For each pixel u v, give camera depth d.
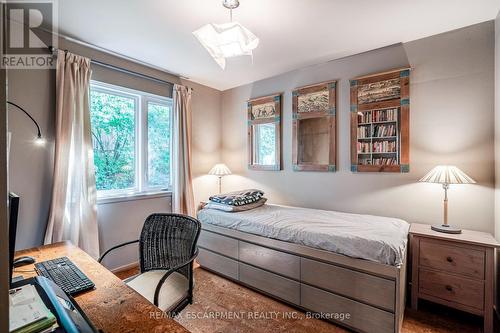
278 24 2.12
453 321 1.91
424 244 1.99
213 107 3.95
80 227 2.37
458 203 2.21
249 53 1.76
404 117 2.43
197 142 3.68
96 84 2.59
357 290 1.77
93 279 1.19
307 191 3.16
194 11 1.92
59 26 2.13
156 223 1.82
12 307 0.80
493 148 2.06
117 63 2.73
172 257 1.73
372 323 1.71
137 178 3.01
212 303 2.17
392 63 2.53
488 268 1.75
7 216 0.42
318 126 3.03
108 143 2.74
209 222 2.79
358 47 2.56
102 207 2.62
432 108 2.32
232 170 3.95
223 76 3.44
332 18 2.03
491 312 1.74
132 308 0.96
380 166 2.57
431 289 1.96
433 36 2.31
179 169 3.30
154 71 3.11
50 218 2.17
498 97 1.97
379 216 2.55
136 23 2.09
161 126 3.26
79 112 2.35
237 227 2.50
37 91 2.16
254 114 3.65
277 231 2.19
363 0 1.80
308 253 2.00
